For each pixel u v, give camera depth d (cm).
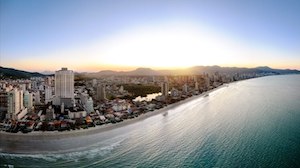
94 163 6575
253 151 7369
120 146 7906
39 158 6869
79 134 9088
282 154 7050
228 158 6919
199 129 10081
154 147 7856
